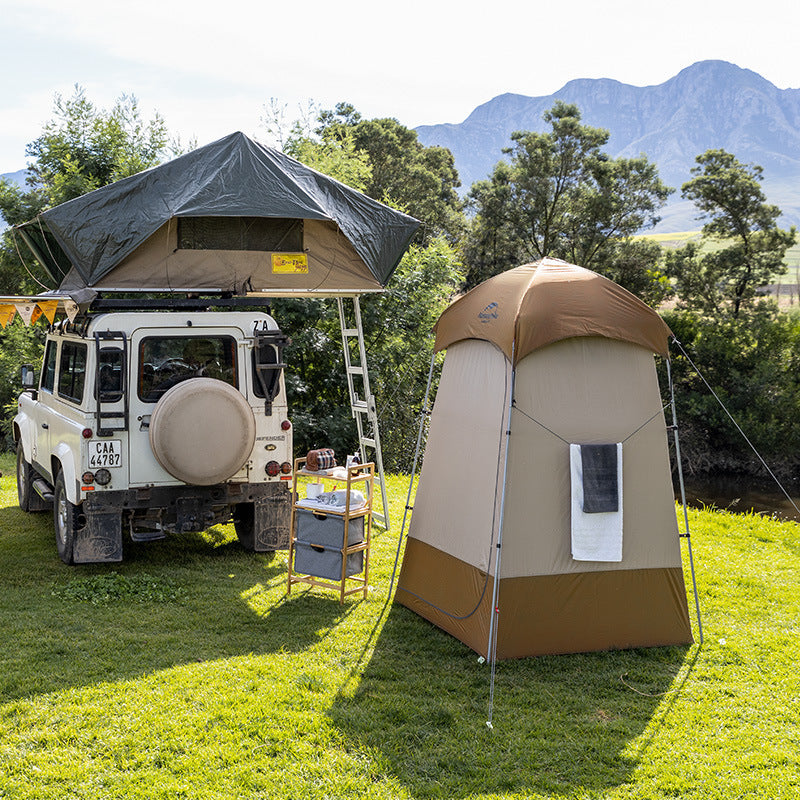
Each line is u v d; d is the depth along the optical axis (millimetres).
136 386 6621
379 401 14789
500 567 5328
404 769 3902
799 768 4004
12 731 4094
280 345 7047
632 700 4797
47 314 7262
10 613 5848
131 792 3586
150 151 15328
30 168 16438
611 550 5508
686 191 31906
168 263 7242
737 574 7434
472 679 5016
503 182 36344
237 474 6969
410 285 15188
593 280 5723
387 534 8555
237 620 5895
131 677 4785
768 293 30656
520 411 5418
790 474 25828
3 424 16516
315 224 7824
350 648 5438
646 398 5770
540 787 3797
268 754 3977
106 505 6586
